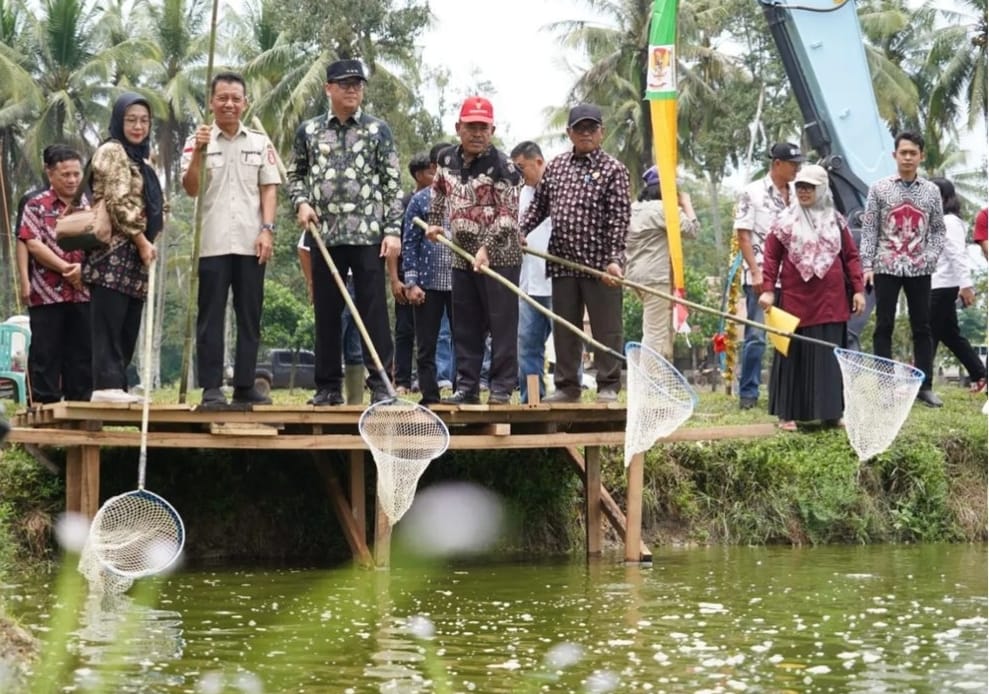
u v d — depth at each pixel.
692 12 39.41
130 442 8.74
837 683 5.74
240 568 9.20
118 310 8.93
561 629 6.93
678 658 6.23
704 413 12.54
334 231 9.19
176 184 45.97
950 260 13.62
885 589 8.38
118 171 8.79
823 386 11.61
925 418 12.56
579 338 10.04
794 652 6.37
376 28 36.00
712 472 11.40
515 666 6.04
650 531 11.03
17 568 8.82
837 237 11.59
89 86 43.44
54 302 9.96
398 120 36.69
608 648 6.45
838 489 11.34
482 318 9.72
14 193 43.94
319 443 9.00
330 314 9.35
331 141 9.23
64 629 6.36
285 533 9.98
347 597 7.92
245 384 9.14
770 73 39.88
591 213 9.88
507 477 10.49
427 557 9.91
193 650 6.33
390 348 9.35
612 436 9.89
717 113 39.72
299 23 35.59
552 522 10.59
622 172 9.88
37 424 9.26
